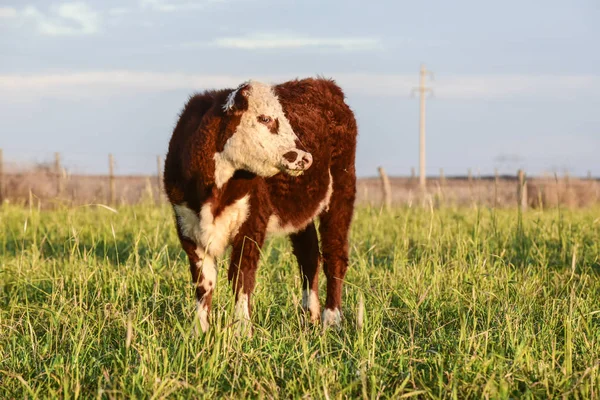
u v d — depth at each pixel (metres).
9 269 7.51
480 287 6.64
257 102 5.49
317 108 6.65
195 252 5.79
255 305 6.00
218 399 4.17
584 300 6.08
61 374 4.45
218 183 5.59
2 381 4.52
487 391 4.11
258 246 5.77
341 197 6.98
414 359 4.54
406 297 6.39
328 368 4.42
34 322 5.76
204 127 5.58
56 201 10.12
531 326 5.29
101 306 6.04
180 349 4.59
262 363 4.66
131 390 4.16
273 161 5.48
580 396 4.16
